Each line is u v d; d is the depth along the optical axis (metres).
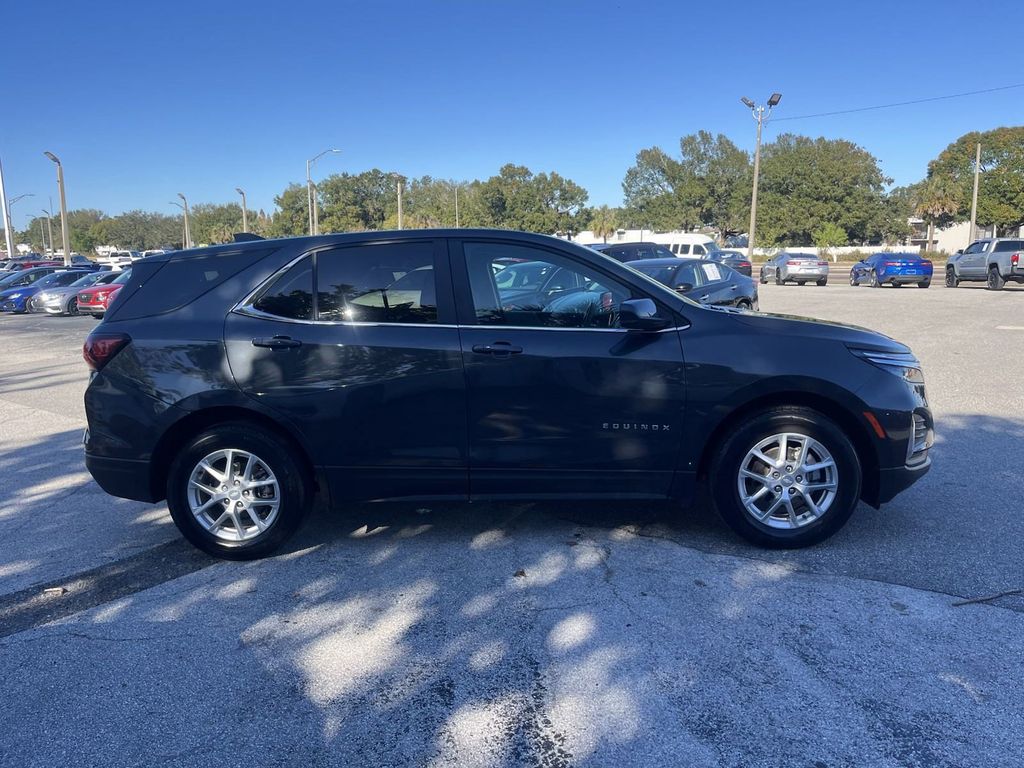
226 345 4.04
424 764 2.53
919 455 4.15
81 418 8.16
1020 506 4.77
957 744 2.57
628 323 3.88
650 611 3.51
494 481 4.08
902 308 18.36
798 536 4.10
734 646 3.20
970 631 3.29
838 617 3.42
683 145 87.62
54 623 3.54
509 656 3.17
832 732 2.65
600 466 4.04
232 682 3.03
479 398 3.98
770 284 33.66
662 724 2.71
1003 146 63.50
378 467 4.07
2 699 2.95
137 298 4.23
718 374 3.95
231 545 4.16
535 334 4.00
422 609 3.59
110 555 4.34
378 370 3.99
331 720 2.78
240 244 4.27
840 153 78.00
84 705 2.90
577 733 2.67
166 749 2.64
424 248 4.12
